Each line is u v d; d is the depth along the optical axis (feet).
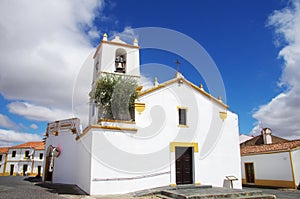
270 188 67.97
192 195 35.88
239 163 54.49
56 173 58.29
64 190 44.04
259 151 75.97
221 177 52.06
